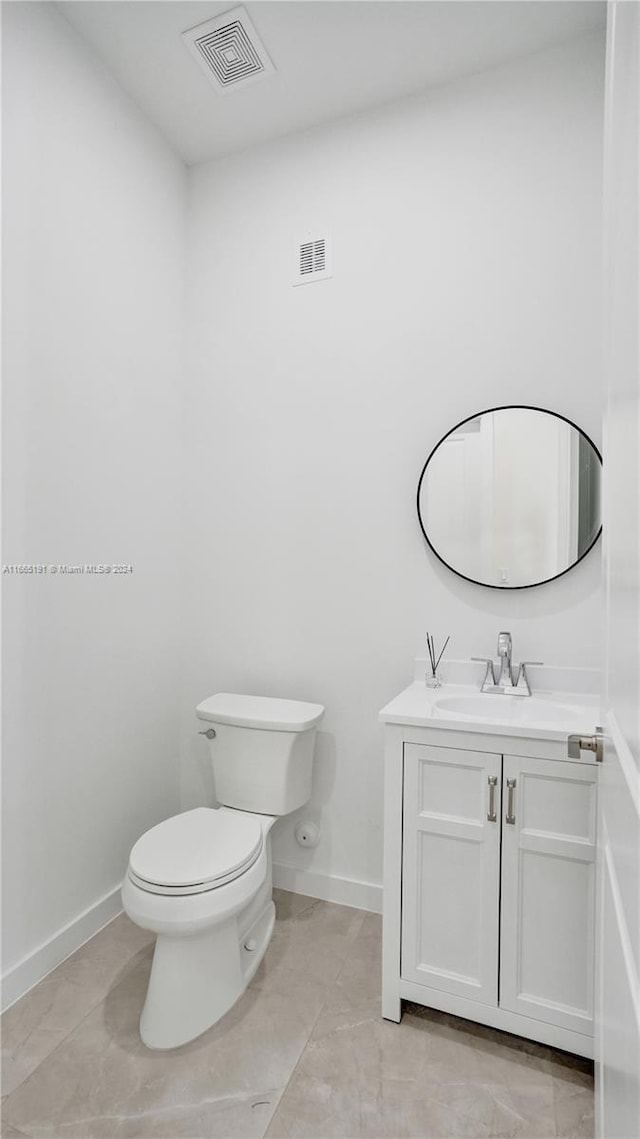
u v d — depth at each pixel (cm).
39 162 166
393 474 202
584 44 179
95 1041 145
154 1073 136
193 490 235
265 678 221
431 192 198
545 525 181
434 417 197
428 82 195
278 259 221
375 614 204
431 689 186
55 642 175
